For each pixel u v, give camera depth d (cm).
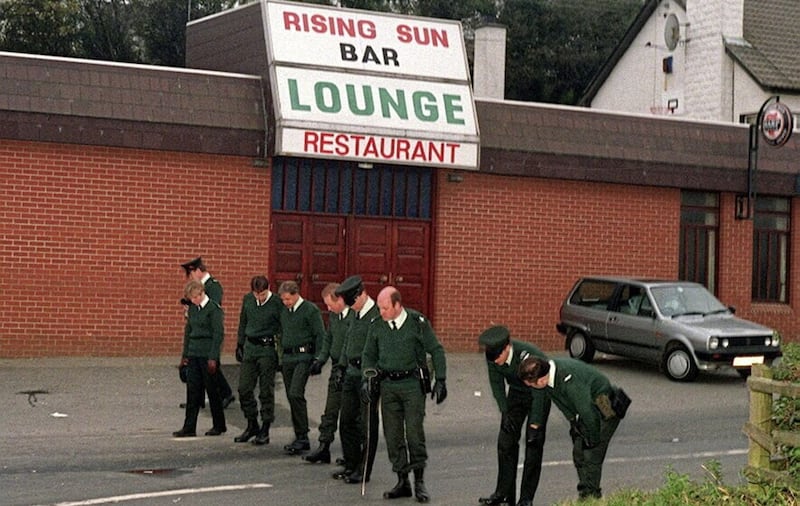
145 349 1908
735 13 3145
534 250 2191
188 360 1342
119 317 1892
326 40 1998
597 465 938
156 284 1912
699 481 1094
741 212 2372
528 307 2186
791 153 2392
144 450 1255
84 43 3691
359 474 1105
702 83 3194
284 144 1922
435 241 2119
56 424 1395
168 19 3822
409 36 2059
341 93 1977
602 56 4438
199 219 1939
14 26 3434
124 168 1888
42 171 1841
